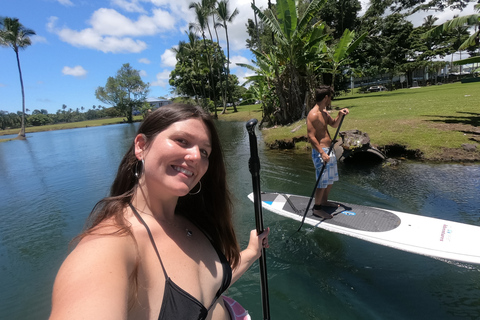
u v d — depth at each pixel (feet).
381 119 36.68
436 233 11.68
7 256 14.51
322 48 55.52
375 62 109.81
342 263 11.84
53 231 17.34
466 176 19.52
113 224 2.96
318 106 13.99
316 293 10.21
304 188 21.06
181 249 3.48
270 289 10.58
